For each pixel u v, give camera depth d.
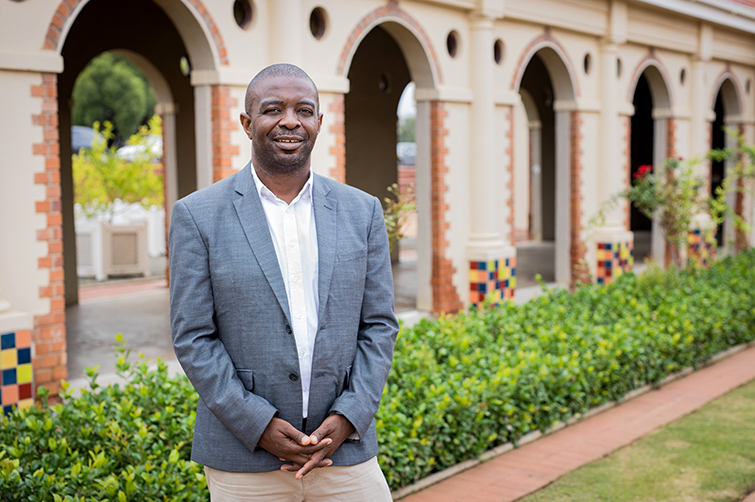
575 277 9.87
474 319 6.36
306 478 2.26
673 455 4.65
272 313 2.21
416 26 7.56
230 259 2.22
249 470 2.20
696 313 7.19
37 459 3.49
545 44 9.12
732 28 12.31
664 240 11.70
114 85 31.77
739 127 13.60
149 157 13.67
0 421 3.86
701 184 9.55
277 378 2.21
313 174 2.41
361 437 2.26
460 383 4.74
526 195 20.45
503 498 4.01
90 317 8.48
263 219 2.26
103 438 3.68
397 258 13.07
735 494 4.04
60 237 5.09
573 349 5.80
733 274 9.32
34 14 4.90
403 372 4.93
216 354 2.20
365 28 7.10
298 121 2.21
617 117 10.27
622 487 4.15
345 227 2.36
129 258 12.43
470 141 8.31
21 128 4.88
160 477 3.24
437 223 7.99
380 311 2.39
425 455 4.20
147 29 9.51
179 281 2.22
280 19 6.31
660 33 10.95
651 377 6.20
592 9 9.63
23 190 4.91
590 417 5.50
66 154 9.26
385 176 12.59
